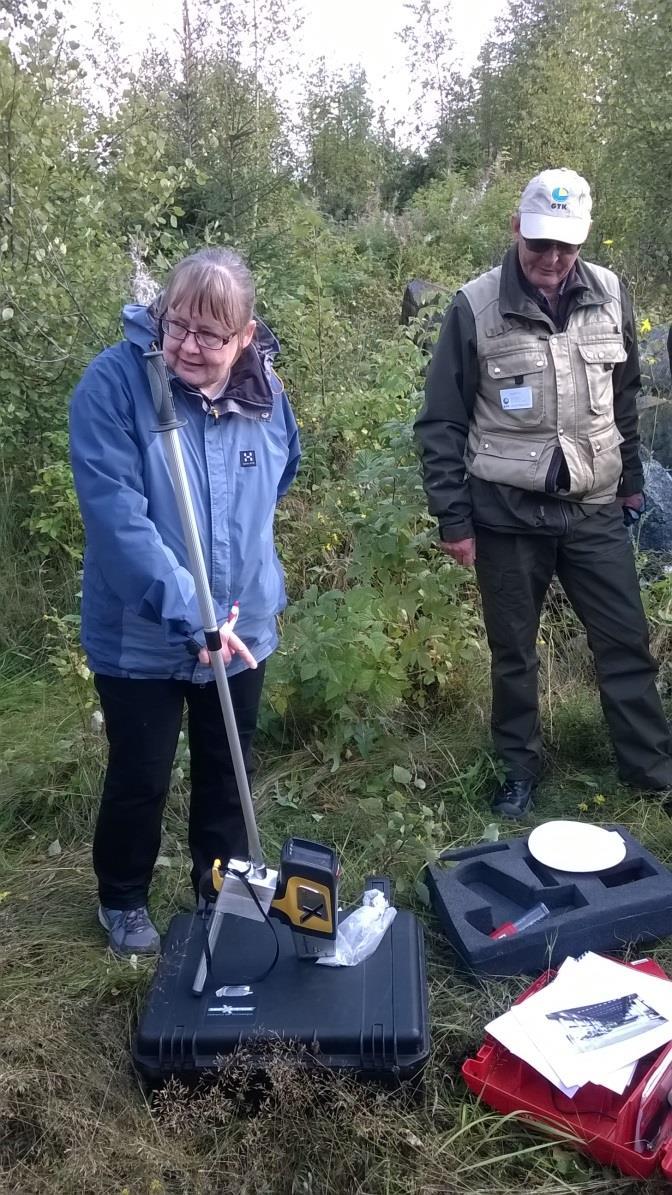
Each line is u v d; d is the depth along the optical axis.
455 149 19.12
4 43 4.72
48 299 4.84
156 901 2.84
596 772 3.49
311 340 5.62
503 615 3.21
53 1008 2.36
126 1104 2.10
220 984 2.22
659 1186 1.93
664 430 4.69
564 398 2.97
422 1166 1.98
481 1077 2.16
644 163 9.28
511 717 3.34
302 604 3.71
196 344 2.07
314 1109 2.03
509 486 3.06
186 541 1.99
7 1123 2.03
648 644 3.27
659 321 6.69
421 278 9.80
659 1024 2.17
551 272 2.87
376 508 3.77
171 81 8.61
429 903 2.77
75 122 5.45
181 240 6.53
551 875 2.76
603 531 3.16
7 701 4.02
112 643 2.29
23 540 4.85
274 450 2.36
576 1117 2.05
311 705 3.61
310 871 2.16
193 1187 1.93
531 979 2.53
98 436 2.11
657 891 2.65
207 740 2.54
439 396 3.06
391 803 3.04
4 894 2.80
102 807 2.50
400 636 3.77
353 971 2.25
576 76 13.64
